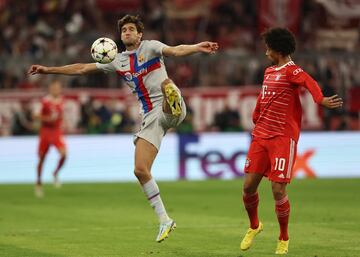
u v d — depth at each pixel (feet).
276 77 98.22
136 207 164.35
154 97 101.04
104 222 137.49
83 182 234.17
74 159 240.32
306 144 247.29
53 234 121.49
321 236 116.37
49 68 104.06
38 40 284.41
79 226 131.85
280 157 97.45
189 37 288.71
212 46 95.09
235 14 296.10
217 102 250.37
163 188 209.67
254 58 252.42
